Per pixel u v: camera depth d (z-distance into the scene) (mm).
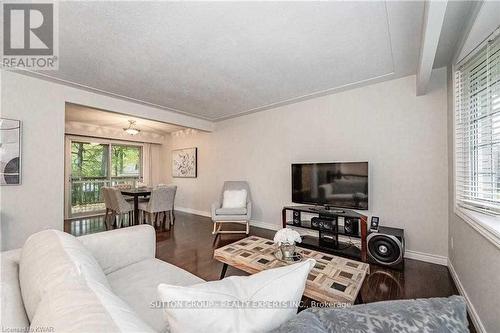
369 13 1645
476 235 1606
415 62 2381
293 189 3500
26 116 2656
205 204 5430
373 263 2545
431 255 2592
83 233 3967
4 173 2498
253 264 1785
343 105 3246
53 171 2852
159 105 3879
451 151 2301
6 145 2514
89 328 480
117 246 1562
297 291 681
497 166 1604
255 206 4375
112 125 5449
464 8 1577
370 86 3006
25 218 2652
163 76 2727
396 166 2812
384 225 2891
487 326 1401
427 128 2615
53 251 936
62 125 2934
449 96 2383
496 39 1563
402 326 528
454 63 2158
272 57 2285
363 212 3043
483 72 1729
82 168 5371
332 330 534
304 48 2121
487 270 1414
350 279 1522
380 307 591
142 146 6551
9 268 979
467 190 1957
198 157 5633
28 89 2674
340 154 3279
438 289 2035
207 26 1788
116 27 1795
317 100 3512
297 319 565
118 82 2893
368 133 3027
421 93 2596
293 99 3574
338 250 2834
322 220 3043
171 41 1996
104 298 627
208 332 565
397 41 1995
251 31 1855
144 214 5090
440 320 542
